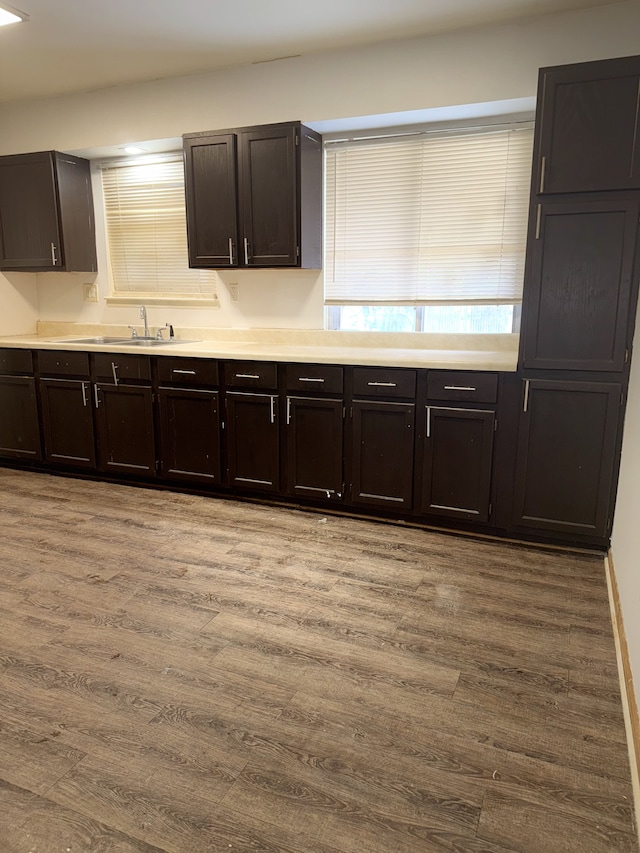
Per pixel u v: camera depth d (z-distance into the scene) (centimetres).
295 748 168
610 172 257
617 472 279
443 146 346
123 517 341
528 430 289
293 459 343
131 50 333
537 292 275
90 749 167
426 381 304
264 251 357
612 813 147
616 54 285
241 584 262
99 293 456
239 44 326
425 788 155
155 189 424
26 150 430
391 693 191
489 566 280
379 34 313
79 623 231
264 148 346
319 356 325
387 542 308
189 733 173
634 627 192
